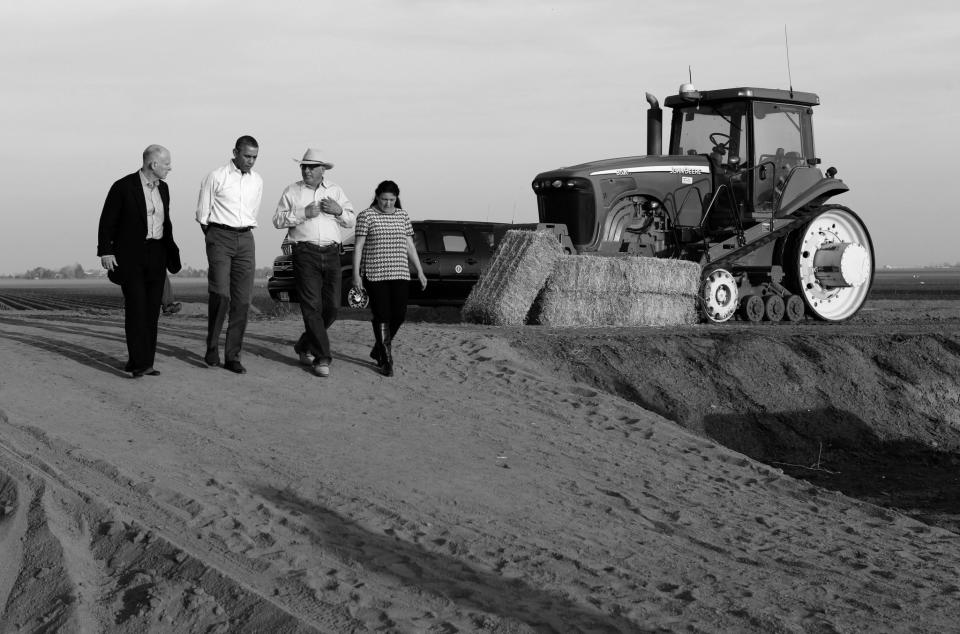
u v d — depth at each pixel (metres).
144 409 7.74
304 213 8.93
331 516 5.91
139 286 8.48
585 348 11.45
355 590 4.81
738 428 11.20
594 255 14.76
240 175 8.87
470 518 6.16
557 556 5.59
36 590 4.62
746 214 15.84
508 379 9.88
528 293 14.30
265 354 9.94
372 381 9.33
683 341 12.11
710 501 7.21
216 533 5.39
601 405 9.33
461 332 11.72
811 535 6.67
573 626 4.63
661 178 15.52
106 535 5.22
